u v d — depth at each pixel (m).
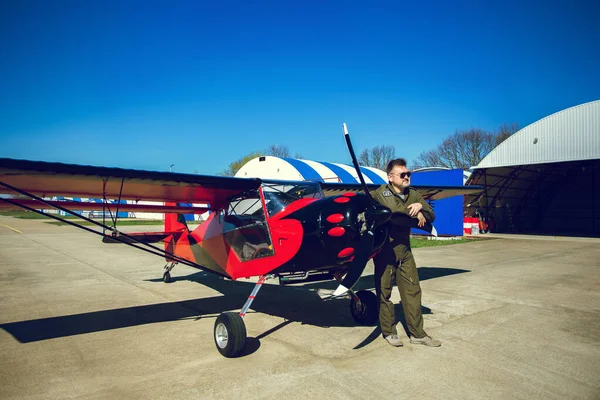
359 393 2.88
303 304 5.79
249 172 21.02
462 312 5.14
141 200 5.54
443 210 17.67
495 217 21.75
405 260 3.90
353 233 3.67
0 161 3.51
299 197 4.72
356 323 4.75
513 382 3.05
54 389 3.00
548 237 17.89
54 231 21.89
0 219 37.66
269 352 3.77
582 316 4.95
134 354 3.76
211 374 3.27
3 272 8.87
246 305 4.01
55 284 7.48
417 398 2.80
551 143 17.95
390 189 3.87
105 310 5.48
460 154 49.69
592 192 23.14
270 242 4.41
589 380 3.09
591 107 16.88
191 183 4.59
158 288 7.11
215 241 5.61
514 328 4.46
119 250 13.41
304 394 2.87
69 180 4.30
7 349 3.90
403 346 3.88
